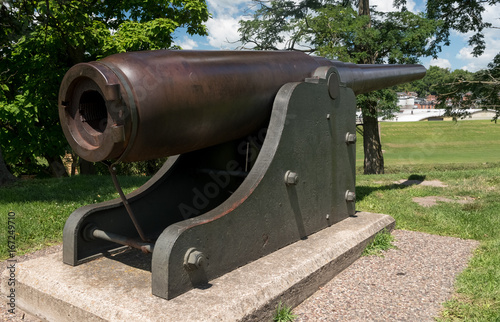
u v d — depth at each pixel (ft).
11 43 32.14
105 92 6.72
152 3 35.50
